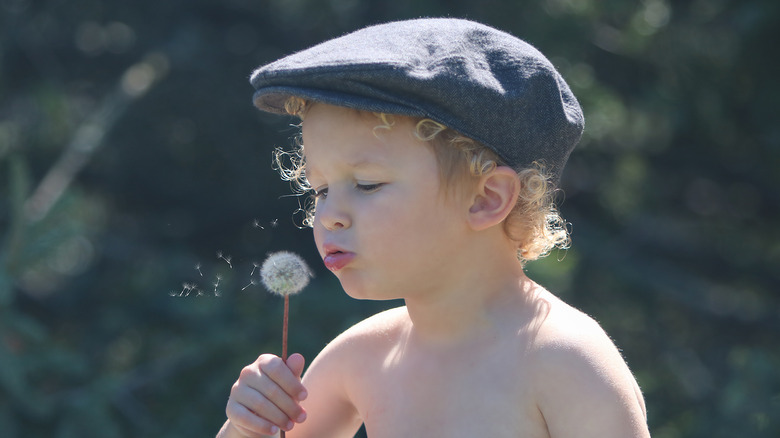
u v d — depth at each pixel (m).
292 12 25.39
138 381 18.81
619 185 24.42
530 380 5.49
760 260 25.77
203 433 18.33
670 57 22.78
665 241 25.52
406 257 5.65
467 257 5.82
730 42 22.41
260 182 24.70
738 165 24.64
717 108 22.86
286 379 5.94
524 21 22.28
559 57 22.14
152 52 24.95
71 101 25.14
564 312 5.72
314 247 23.73
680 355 23.88
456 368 5.80
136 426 18.08
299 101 5.96
